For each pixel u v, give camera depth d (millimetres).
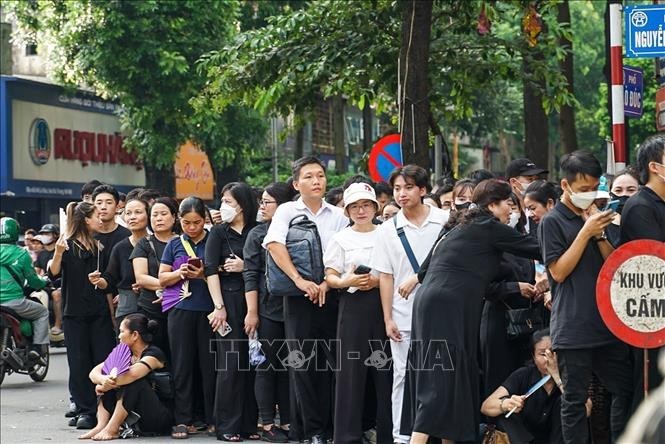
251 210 14398
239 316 14281
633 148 39562
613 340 10305
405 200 12547
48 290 24281
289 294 13281
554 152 59531
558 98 23094
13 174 46000
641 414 5812
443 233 11820
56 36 40031
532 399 11688
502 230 11516
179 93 39625
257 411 14547
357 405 12953
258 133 43781
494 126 51219
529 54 23062
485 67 23188
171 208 15008
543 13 22625
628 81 15828
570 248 10227
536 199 12766
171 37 39562
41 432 15281
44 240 24578
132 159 55406
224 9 40250
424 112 19609
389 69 22547
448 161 23516
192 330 14523
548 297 11844
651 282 9492
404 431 12008
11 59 47344
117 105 53875
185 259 14547
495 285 11852
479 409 11758
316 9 22859
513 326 12031
